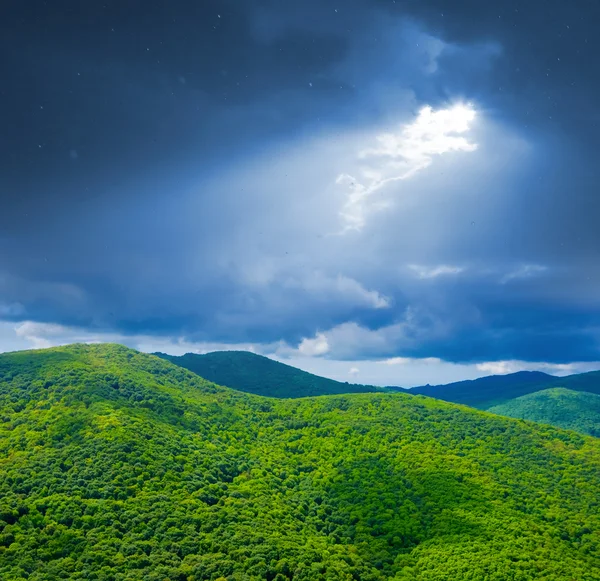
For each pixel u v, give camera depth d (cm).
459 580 13838
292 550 13738
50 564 11912
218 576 12250
